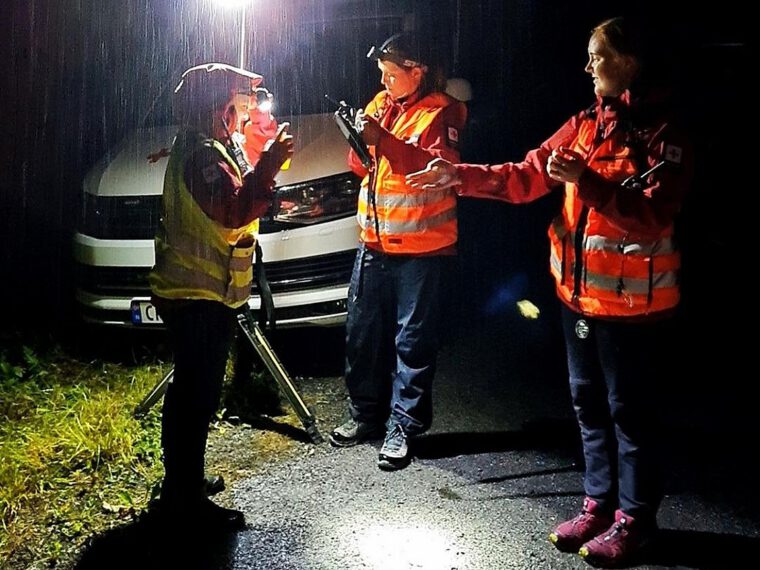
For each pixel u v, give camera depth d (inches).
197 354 113.0
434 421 159.0
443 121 131.3
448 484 134.5
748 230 181.6
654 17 231.8
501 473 138.2
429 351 140.5
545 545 116.5
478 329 209.8
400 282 138.8
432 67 134.2
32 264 235.5
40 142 245.3
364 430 150.2
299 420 159.9
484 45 271.0
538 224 257.0
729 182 180.9
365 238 141.7
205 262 110.9
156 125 199.0
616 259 103.5
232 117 114.1
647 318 104.3
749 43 204.2
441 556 113.7
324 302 167.9
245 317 149.7
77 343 196.7
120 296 178.2
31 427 149.8
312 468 140.4
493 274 239.6
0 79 241.3
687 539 117.5
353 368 148.4
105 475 135.4
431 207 134.3
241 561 112.9
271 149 107.7
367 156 132.9
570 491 132.0
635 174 99.2
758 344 186.2
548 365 187.8
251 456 145.3
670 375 174.6
